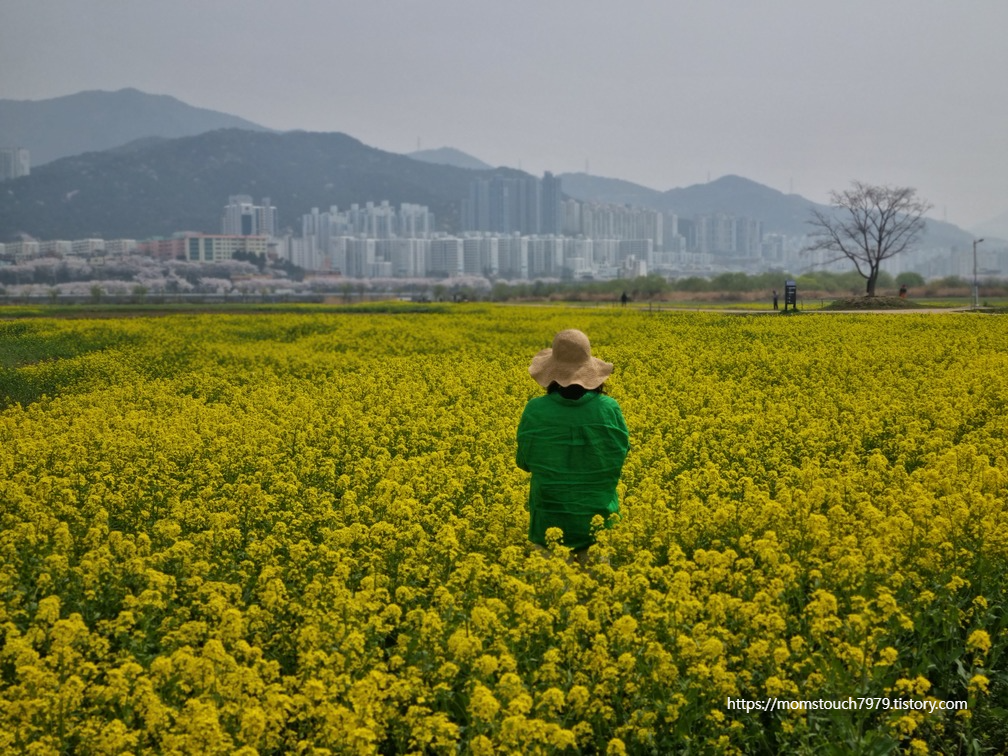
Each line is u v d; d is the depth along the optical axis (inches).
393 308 3112.7
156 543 439.2
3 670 315.0
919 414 715.4
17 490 501.0
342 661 295.7
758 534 413.7
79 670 296.0
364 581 355.3
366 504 489.7
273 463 596.4
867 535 386.9
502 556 377.1
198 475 554.6
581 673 290.8
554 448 392.2
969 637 294.4
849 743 265.1
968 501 425.4
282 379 1066.7
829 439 629.9
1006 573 356.8
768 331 1542.8
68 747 267.0
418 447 660.7
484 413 784.3
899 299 2812.5
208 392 970.1
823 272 6107.3
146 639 329.1
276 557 399.9
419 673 285.4
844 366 1022.4
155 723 259.3
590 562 381.7
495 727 257.9
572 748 275.4
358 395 909.8
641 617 333.4
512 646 309.0
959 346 1212.5
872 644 293.3
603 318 1982.0
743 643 305.9
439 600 337.7
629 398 815.7
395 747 283.9
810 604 313.0
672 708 271.0
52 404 891.4
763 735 278.2
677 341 1416.1
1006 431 627.5
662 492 468.1
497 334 1593.3
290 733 268.1
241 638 324.2
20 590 361.7
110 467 581.3
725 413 722.8
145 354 1302.9
